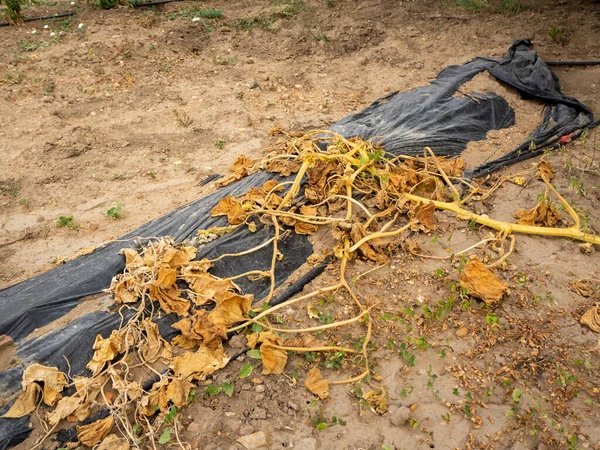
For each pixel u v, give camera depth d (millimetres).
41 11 2871
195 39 2645
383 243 1299
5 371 994
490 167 1629
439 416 957
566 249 1325
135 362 1034
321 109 2078
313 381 995
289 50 2568
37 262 1336
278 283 1237
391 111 1928
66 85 2205
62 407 943
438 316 1115
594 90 2115
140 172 1707
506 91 2033
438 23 2787
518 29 2670
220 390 999
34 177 1676
